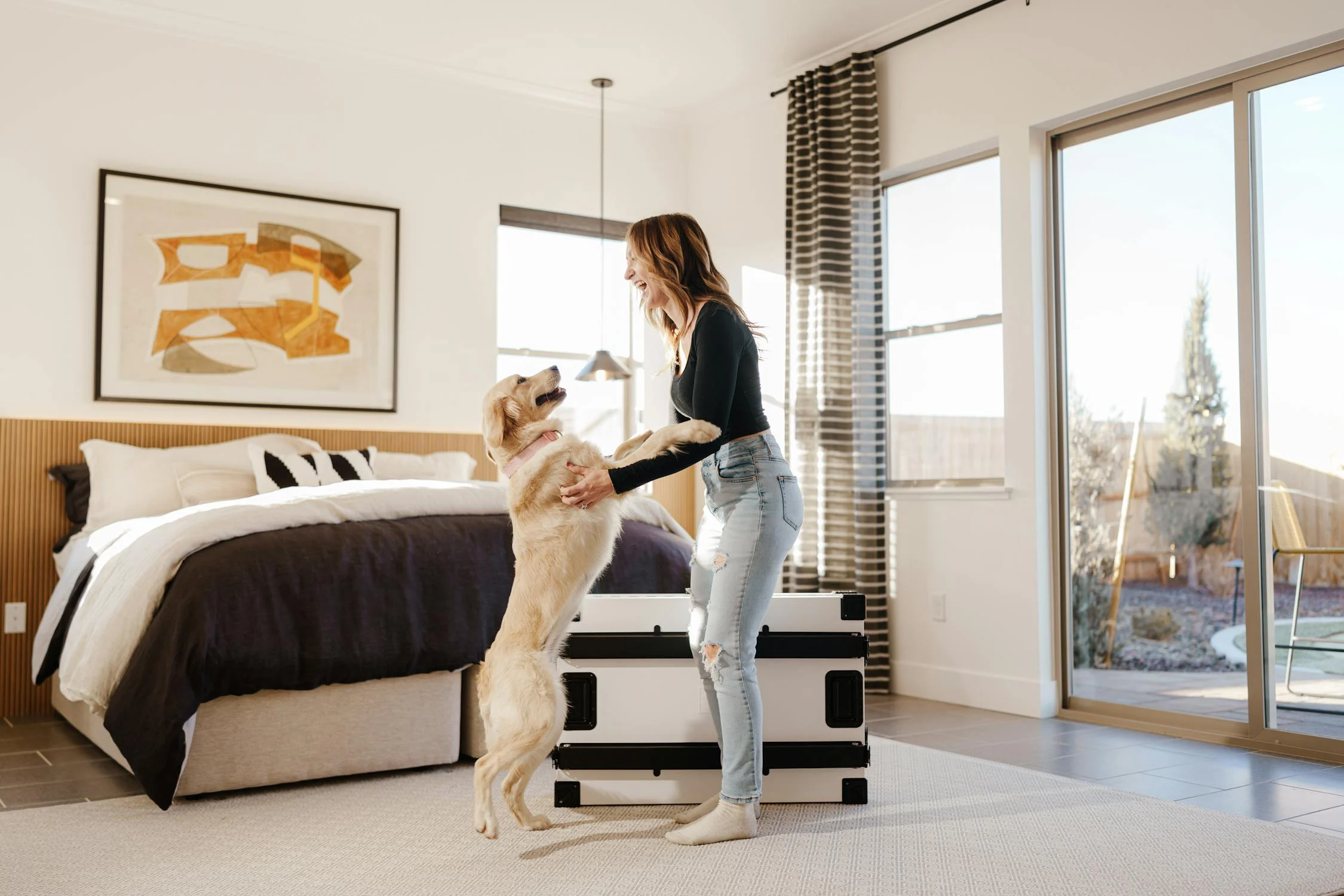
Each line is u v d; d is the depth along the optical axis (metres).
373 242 5.10
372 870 2.19
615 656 2.70
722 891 2.05
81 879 2.14
